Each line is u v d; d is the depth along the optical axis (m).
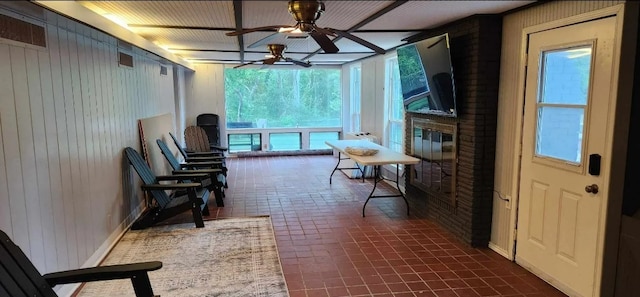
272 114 9.80
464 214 3.98
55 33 2.92
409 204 5.32
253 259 3.60
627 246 1.62
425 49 4.07
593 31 2.60
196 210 4.42
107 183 3.90
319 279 3.27
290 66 9.17
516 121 3.43
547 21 3.01
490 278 3.27
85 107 3.43
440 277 3.30
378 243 4.04
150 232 4.29
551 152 3.06
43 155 2.71
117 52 4.30
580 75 2.74
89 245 3.41
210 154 6.50
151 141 5.42
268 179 7.06
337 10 3.20
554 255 3.07
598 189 2.63
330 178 6.87
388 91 6.60
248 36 4.57
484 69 3.61
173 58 6.18
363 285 3.16
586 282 2.77
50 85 2.83
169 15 3.29
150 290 2.31
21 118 2.45
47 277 2.17
